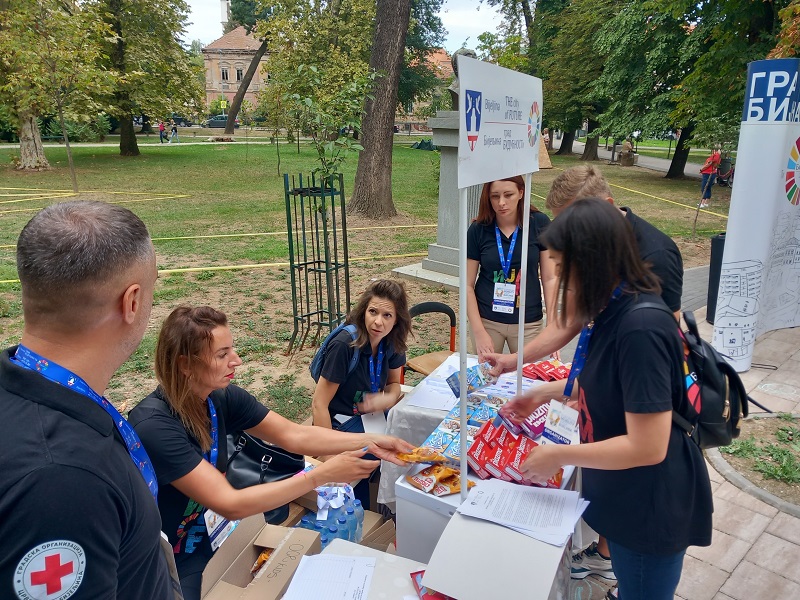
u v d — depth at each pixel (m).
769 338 5.77
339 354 2.89
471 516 1.74
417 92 42.97
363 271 8.76
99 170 21.56
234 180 19.67
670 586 1.78
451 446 2.16
